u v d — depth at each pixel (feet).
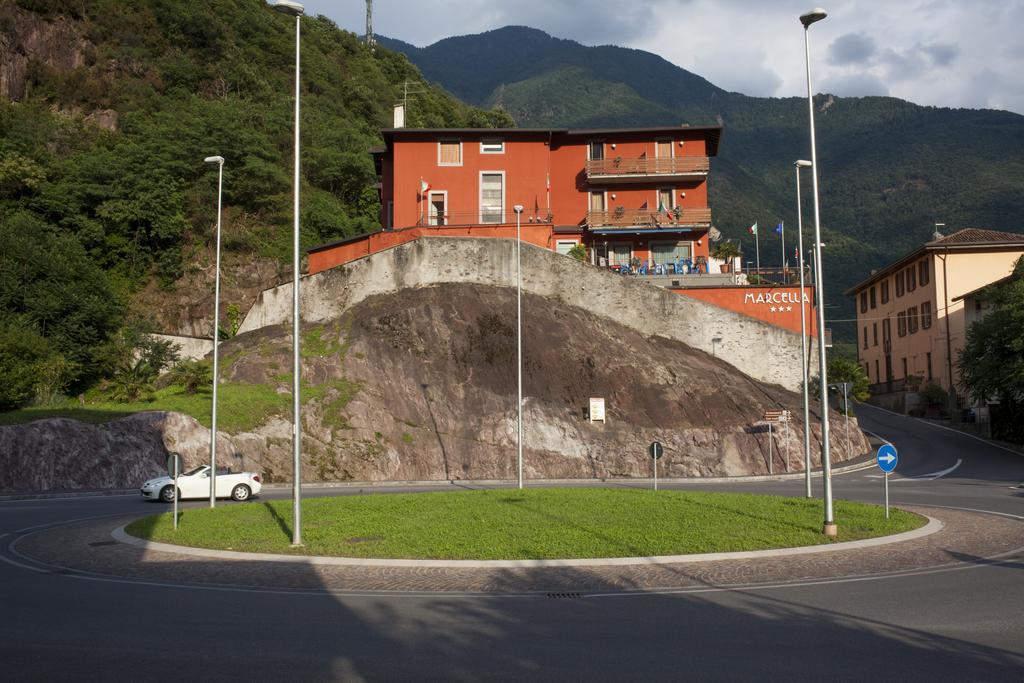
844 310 365.61
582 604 35.09
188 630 30.17
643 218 174.70
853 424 140.67
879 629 29.84
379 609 34.12
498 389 132.36
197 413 120.88
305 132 261.24
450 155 172.65
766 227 498.69
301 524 53.57
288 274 204.13
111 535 59.00
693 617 32.27
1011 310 131.75
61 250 170.71
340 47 359.87
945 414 186.29
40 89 245.45
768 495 78.07
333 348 139.85
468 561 45.24
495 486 107.34
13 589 39.40
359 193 249.14
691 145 177.06
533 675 24.08
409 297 148.97
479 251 153.58
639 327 152.05
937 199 525.34
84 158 208.64
